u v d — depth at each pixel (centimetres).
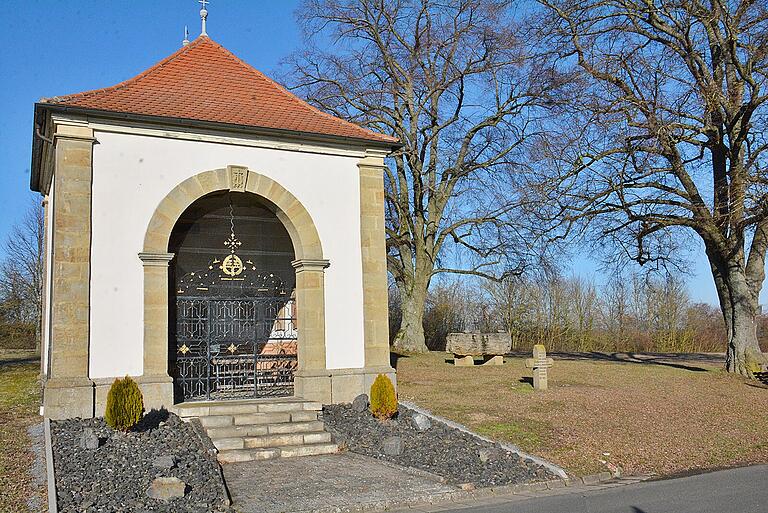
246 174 1485
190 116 1458
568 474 1104
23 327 3800
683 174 2048
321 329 1514
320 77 2833
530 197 2195
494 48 2622
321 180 1562
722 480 1051
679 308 4044
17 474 982
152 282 1377
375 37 2752
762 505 867
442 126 2786
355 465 1123
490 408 1527
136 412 1207
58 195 1327
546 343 4116
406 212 2873
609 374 2083
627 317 4275
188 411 1325
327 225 1553
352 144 1584
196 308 1716
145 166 1408
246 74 1717
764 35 1766
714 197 1955
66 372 1291
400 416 1438
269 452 1188
